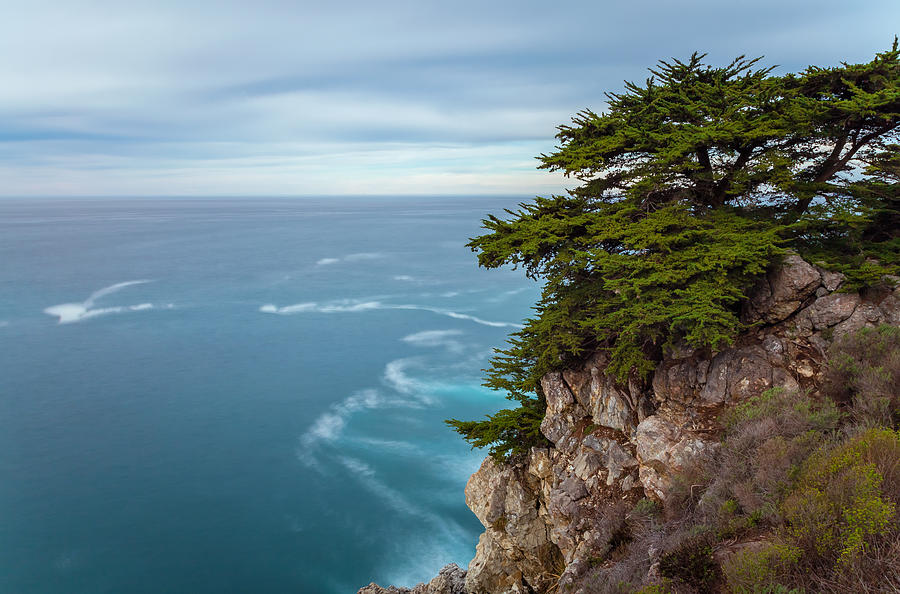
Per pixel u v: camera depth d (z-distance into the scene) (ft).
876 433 41.55
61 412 256.93
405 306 449.06
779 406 54.70
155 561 156.56
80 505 183.73
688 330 62.23
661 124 74.18
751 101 70.49
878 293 63.72
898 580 31.12
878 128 69.36
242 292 519.19
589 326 71.20
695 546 43.88
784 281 63.46
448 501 180.65
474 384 275.39
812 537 35.81
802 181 76.23
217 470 204.44
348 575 150.41
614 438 67.87
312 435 228.84
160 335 379.96
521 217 78.13
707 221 68.59
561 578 61.31
